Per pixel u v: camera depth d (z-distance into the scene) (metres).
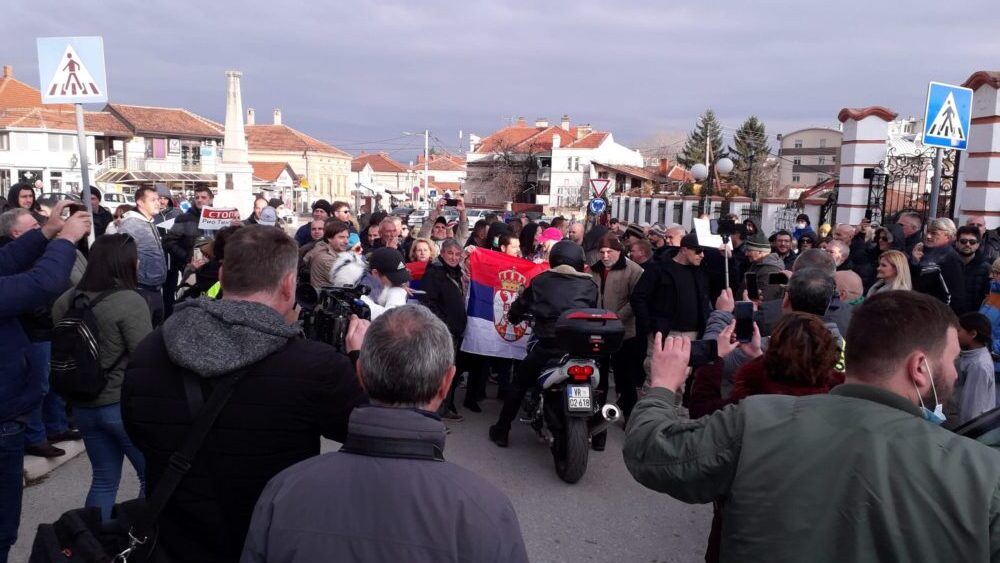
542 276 6.27
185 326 2.32
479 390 7.95
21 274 3.28
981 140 11.05
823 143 97.25
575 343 5.41
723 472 1.99
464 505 1.76
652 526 4.99
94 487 4.01
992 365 4.88
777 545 1.83
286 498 1.80
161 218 15.33
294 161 85.62
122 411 2.36
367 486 1.78
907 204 15.30
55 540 2.36
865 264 9.45
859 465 1.79
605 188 21.55
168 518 2.28
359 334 2.90
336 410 2.32
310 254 7.30
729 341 3.12
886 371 1.93
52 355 3.80
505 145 84.56
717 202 22.91
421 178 116.25
